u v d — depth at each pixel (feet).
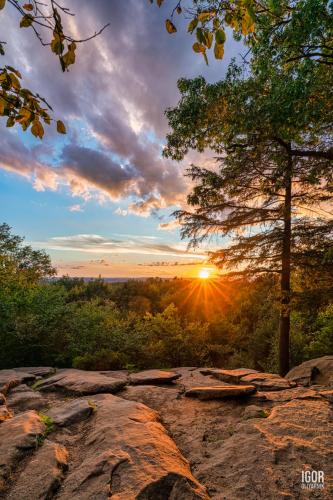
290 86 16.37
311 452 10.40
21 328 27.91
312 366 24.86
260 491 8.68
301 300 31.78
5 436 11.57
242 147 26.66
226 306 80.69
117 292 192.65
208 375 24.71
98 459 9.94
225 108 22.95
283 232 34.91
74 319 33.09
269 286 37.47
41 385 20.67
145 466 9.37
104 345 32.91
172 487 8.64
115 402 16.05
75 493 8.59
